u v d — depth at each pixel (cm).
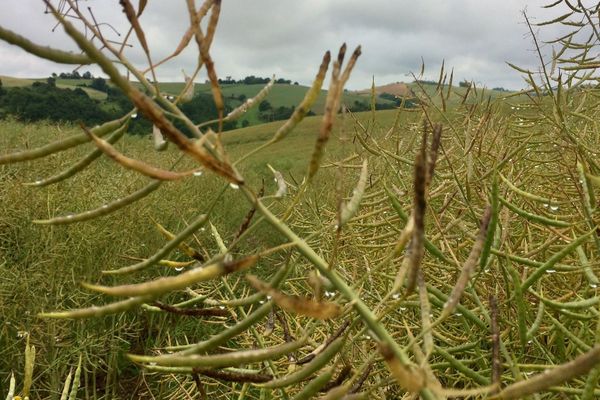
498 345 105
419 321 211
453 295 91
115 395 385
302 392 91
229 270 82
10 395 161
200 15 98
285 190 100
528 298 202
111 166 624
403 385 72
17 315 347
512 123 302
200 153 84
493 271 200
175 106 93
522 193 164
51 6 71
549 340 188
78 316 87
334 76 83
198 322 437
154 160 786
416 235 80
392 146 334
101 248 413
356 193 94
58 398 336
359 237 253
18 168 479
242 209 728
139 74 95
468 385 193
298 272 340
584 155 185
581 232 180
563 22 237
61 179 102
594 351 70
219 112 89
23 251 385
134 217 437
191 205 600
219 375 115
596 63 223
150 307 152
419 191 78
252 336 251
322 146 86
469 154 199
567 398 135
